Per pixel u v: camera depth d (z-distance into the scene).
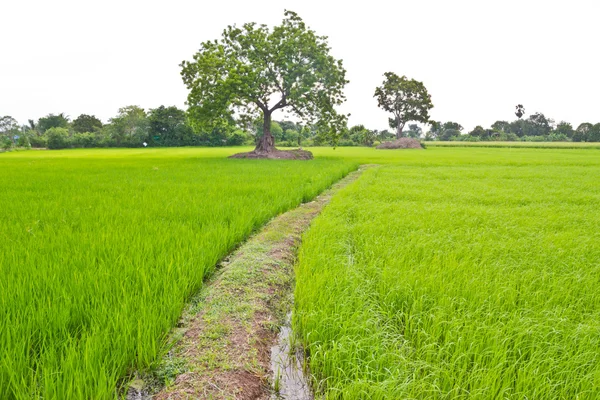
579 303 3.82
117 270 4.03
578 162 29.78
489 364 2.81
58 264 4.15
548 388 2.57
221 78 30.05
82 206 8.12
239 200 9.07
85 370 2.45
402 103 81.94
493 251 5.50
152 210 7.67
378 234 6.48
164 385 2.75
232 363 3.01
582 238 6.21
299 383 2.97
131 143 84.12
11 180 13.83
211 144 88.44
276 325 3.79
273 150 34.81
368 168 23.48
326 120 34.94
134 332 3.01
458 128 134.88
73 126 98.94
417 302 3.75
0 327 2.81
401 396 2.53
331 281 4.21
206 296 4.17
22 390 2.32
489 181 15.80
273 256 5.60
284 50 32.50
